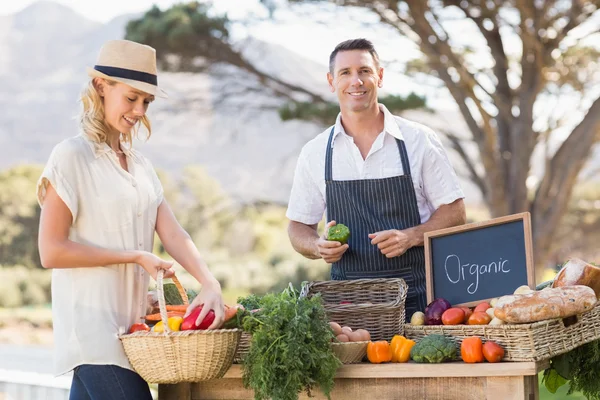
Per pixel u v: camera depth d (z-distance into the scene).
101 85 2.88
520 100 12.56
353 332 3.00
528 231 3.04
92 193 2.84
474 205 21.64
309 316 2.84
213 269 18.86
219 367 2.79
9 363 14.68
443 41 11.95
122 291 2.88
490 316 2.91
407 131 3.65
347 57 3.60
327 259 3.53
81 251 2.78
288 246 20.41
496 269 3.12
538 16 11.87
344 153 3.68
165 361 2.72
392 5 11.73
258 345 2.79
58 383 5.42
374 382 2.91
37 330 19.94
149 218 3.00
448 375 2.78
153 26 13.51
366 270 3.60
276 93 14.30
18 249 22.17
